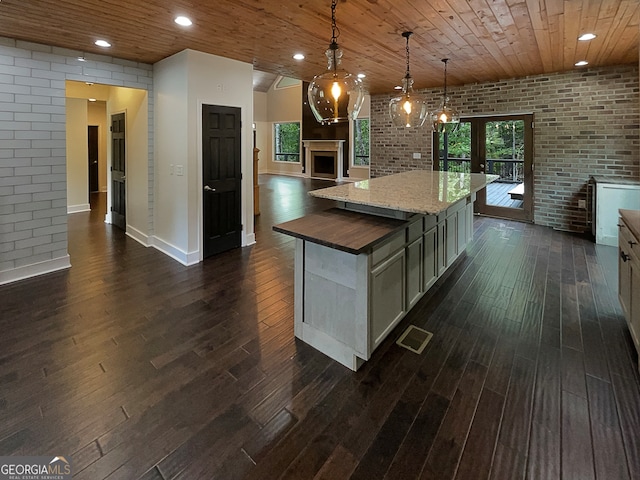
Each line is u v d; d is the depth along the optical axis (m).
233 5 2.79
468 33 3.54
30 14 2.91
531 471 1.53
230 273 3.91
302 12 2.95
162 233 4.68
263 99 15.16
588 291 3.38
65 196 3.94
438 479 1.50
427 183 3.85
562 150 5.68
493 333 2.67
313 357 2.38
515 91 5.96
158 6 2.79
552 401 1.95
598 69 5.25
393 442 1.69
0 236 3.51
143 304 3.13
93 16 2.97
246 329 2.73
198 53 4.03
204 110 4.19
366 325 2.17
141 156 4.84
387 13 3.01
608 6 2.90
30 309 3.01
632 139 5.12
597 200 4.93
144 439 1.70
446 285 3.56
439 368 2.26
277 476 1.52
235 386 2.09
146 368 2.24
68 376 2.15
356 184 3.78
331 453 1.64
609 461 1.57
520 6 2.89
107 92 5.70
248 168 4.87
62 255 3.97
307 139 13.58
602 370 2.21
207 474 1.53
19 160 3.57
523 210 6.24
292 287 3.54
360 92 2.84
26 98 3.57
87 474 1.51
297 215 6.96
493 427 1.77
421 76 5.70
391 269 2.43
